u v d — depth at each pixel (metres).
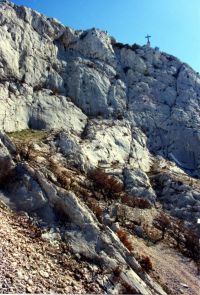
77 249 18.17
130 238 27.22
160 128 60.66
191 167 58.25
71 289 14.86
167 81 68.56
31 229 18.44
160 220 33.88
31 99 49.56
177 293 21.09
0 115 43.19
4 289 12.70
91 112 56.75
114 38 71.44
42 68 55.69
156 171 48.91
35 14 60.00
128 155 49.81
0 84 47.44
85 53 64.50
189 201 39.44
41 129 46.97
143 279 19.09
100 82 60.62
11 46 52.94
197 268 26.30
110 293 16.11
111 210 30.80
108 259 18.16
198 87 70.44
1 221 17.83
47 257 16.53
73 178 33.59
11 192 21.41
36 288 13.64
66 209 20.45
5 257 14.67
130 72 67.19
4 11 55.94
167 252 27.72
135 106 61.56
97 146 45.97
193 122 62.25
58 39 62.53
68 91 56.94
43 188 21.50
